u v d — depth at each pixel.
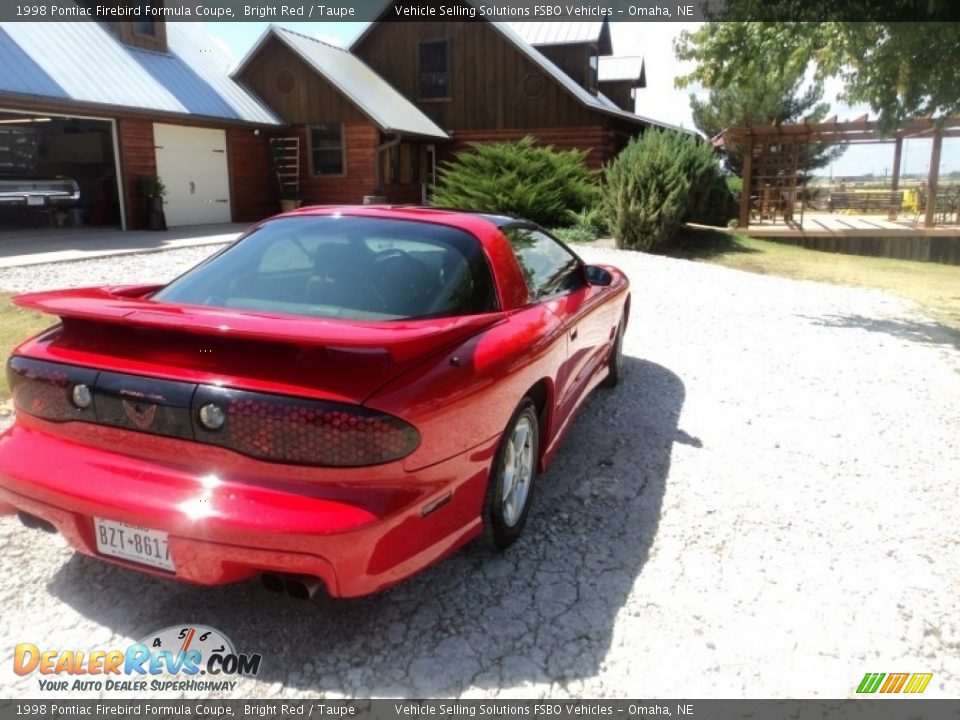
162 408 2.42
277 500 2.34
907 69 8.98
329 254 3.31
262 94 20.22
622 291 5.22
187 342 2.53
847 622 2.88
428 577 3.11
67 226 16.41
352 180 20.00
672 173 14.41
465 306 3.15
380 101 20.81
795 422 5.13
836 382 6.14
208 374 2.42
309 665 2.58
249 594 2.96
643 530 3.54
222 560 2.38
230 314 2.64
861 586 3.13
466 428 2.72
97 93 14.59
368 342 2.27
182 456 2.46
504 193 16.30
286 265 3.28
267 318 2.55
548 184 16.44
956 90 9.04
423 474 2.53
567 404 4.11
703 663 2.64
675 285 10.71
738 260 15.45
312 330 2.36
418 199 22.69
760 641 2.76
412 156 22.31
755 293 10.42
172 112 15.88
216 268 3.38
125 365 2.52
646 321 8.25
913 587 3.13
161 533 2.42
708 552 3.36
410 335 2.38
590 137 22.17
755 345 7.32
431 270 3.21
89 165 17.47
